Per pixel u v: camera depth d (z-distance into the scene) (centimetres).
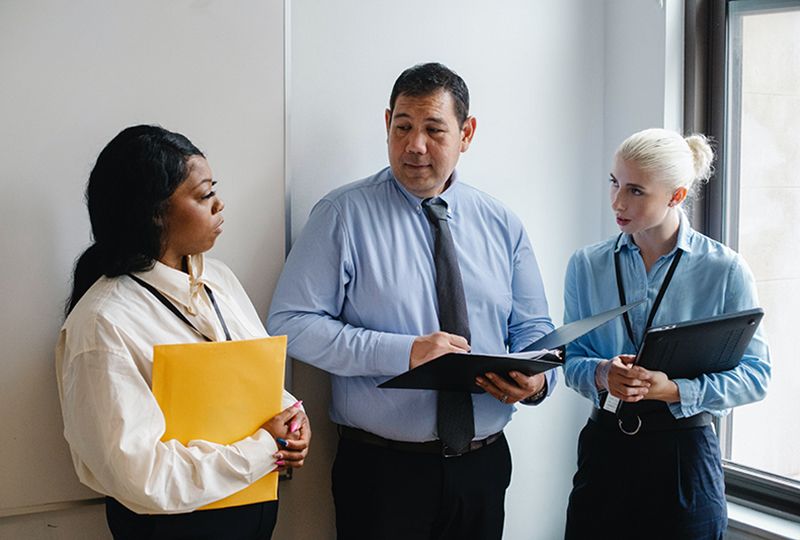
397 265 189
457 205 199
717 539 193
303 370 210
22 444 174
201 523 144
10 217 170
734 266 193
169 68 184
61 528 180
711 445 192
